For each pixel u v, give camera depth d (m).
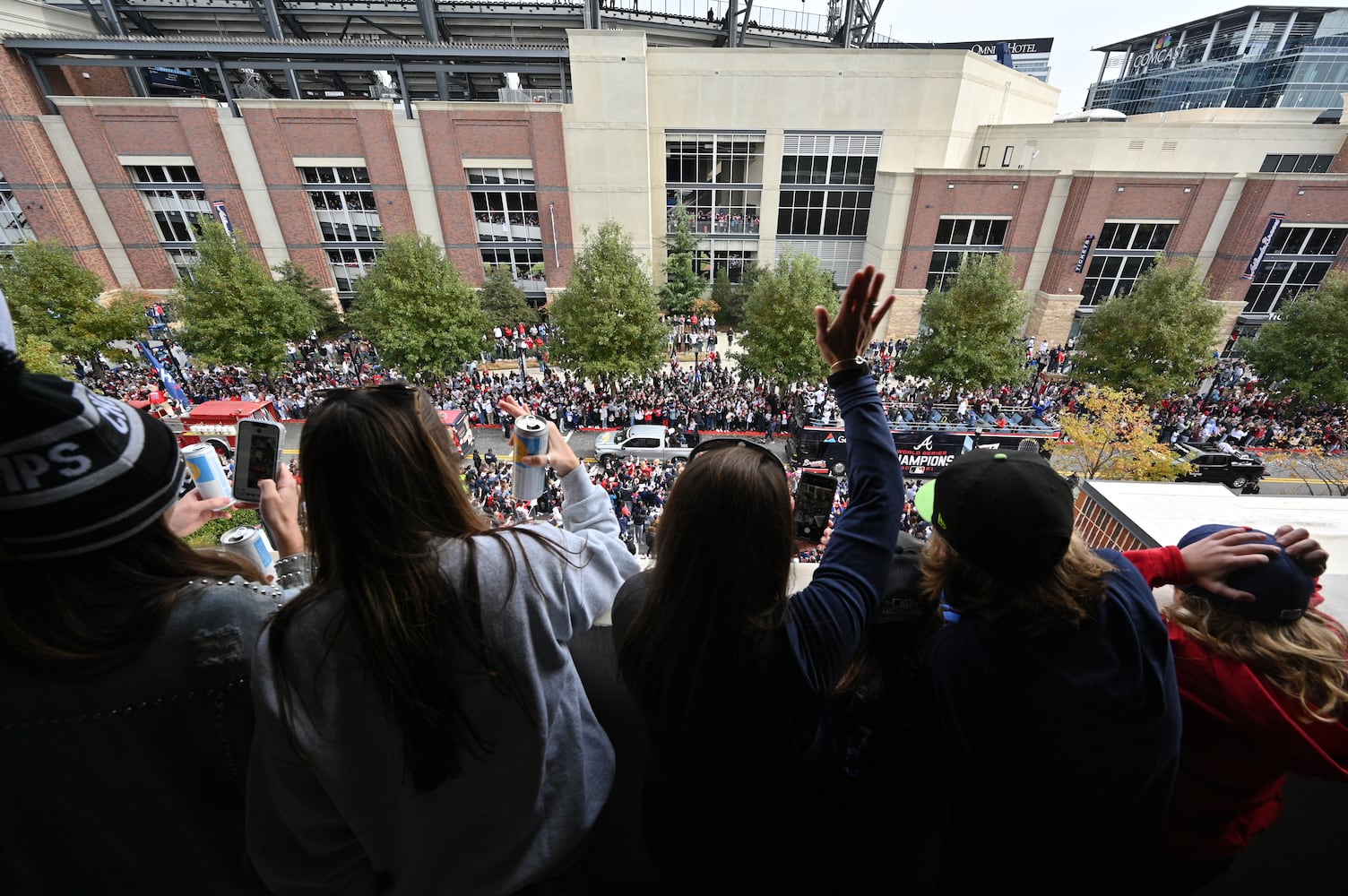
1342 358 26.75
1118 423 22.59
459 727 1.11
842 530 1.42
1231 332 35.81
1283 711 1.37
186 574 1.21
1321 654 1.39
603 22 44.44
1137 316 27.77
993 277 26.92
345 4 39.53
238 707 1.18
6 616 1.01
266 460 2.23
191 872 1.34
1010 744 1.32
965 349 27.17
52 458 0.92
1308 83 58.28
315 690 1.07
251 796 1.21
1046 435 23.81
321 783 1.16
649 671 1.23
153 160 32.72
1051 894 1.45
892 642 1.53
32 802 1.15
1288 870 2.16
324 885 1.29
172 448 1.17
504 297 35.09
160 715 1.12
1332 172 34.41
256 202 34.03
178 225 34.72
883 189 36.19
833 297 27.64
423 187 34.38
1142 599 1.30
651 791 1.47
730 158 37.16
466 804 1.25
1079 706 1.23
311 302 34.75
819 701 1.21
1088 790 1.33
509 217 35.62
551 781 1.38
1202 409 29.11
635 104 32.69
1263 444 26.66
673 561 1.17
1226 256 34.88
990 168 34.19
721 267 40.78
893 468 1.51
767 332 28.39
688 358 36.03
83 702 1.08
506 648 1.12
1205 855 1.67
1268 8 60.94
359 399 1.09
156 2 38.03
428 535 1.10
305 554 1.74
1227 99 65.94
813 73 34.69
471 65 33.25
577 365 29.30
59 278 28.48
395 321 27.47
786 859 1.38
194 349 29.42
